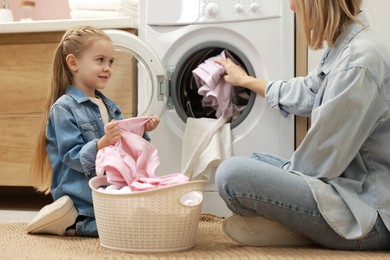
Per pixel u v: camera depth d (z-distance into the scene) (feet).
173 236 4.68
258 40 6.91
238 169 4.66
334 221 4.55
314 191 4.58
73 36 6.16
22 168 8.04
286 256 4.38
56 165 5.91
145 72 7.25
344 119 4.56
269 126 6.90
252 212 4.86
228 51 7.20
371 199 4.66
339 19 4.80
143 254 4.62
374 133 4.78
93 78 6.13
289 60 6.87
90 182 5.06
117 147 5.41
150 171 5.37
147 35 7.27
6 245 5.04
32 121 7.97
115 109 6.53
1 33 7.95
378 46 4.75
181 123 7.21
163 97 7.07
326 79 4.88
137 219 4.64
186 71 7.42
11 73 8.02
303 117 6.87
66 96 5.96
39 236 5.65
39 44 7.89
